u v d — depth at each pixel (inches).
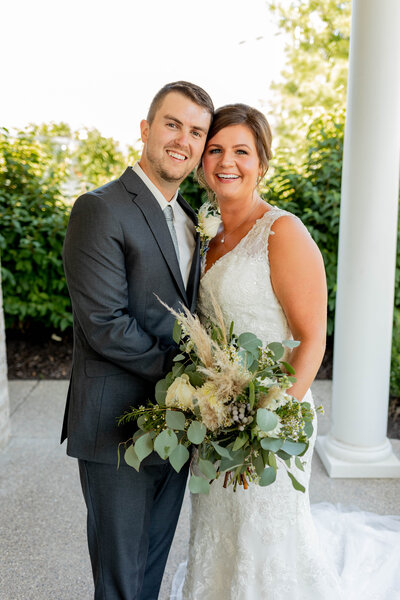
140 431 62.9
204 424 57.5
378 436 122.3
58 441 139.6
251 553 69.9
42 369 190.1
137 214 66.7
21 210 191.3
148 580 78.1
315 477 121.8
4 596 85.4
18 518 106.4
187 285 73.6
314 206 184.1
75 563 93.3
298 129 209.6
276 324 70.3
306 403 61.6
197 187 184.4
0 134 202.4
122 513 69.2
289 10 392.5
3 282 196.9
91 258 64.0
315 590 73.5
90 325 64.7
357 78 110.6
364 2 107.0
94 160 258.8
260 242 68.9
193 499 76.2
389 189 113.1
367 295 116.0
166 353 66.2
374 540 96.3
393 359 161.0
